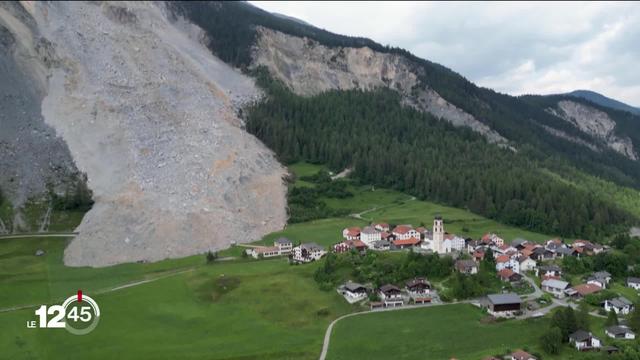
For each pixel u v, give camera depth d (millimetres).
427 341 123062
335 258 164500
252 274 165000
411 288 149000
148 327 134125
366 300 144375
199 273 169125
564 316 124625
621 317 136875
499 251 184500
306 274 162375
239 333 129625
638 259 182750
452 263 163875
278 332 129625
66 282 167875
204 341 125750
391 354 117688
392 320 134250
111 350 121875
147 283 165875
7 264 179125
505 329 128875
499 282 157750
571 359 114438
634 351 114188
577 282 162625
